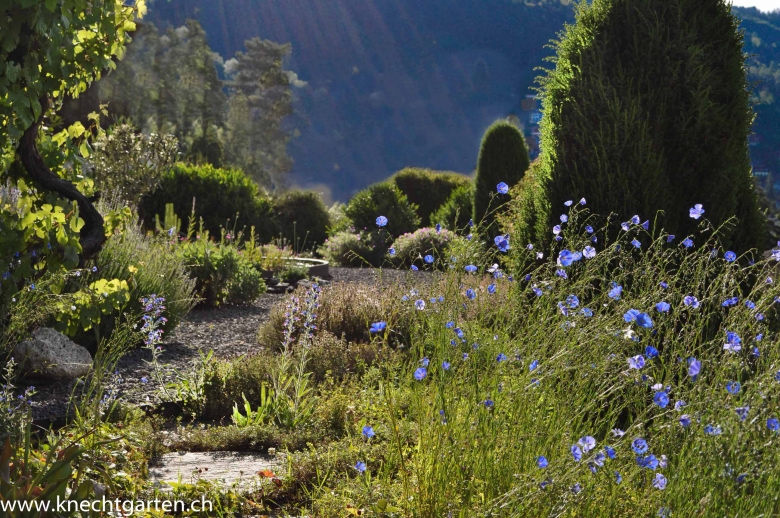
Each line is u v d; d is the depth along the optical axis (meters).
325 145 126.56
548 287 2.88
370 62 146.88
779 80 100.88
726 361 2.41
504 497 2.25
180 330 7.87
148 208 15.67
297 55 141.50
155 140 11.99
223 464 3.68
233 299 9.82
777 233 12.06
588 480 2.28
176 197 15.87
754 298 2.95
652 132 4.31
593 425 2.90
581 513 2.30
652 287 3.00
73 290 5.61
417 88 145.25
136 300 6.65
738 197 4.36
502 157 16.41
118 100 43.97
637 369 2.42
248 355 6.41
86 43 3.80
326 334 5.93
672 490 2.26
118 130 11.77
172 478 3.35
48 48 3.48
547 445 2.44
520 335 2.78
